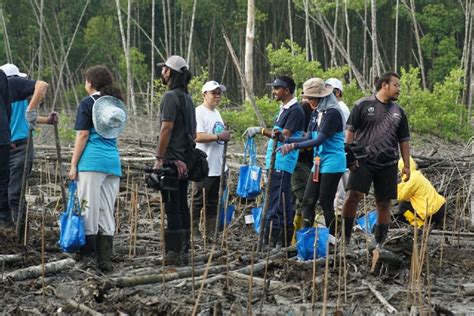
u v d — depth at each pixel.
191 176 9.02
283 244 9.79
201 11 41.66
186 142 8.90
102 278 7.98
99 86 8.84
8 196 10.12
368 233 10.55
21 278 8.24
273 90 9.95
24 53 40.88
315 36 41.78
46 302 7.56
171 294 7.77
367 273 8.56
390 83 9.46
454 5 39.06
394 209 12.10
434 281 8.62
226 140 9.89
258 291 7.88
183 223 9.02
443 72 38.19
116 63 41.72
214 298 7.65
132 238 10.21
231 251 9.72
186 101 8.92
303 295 7.77
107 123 8.64
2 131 9.70
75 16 43.16
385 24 43.16
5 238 9.43
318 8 29.64
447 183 13.73
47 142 22.09
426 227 8.16
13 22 40.06
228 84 45.31
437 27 38.34
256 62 43.91
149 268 8.63
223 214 10.94
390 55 43.66
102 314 7.09
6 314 7.13
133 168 14.70
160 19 45.81
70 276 8.41
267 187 9.27
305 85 9.70
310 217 9.84
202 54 46.06
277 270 8.64
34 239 9.91
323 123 9.52
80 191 8.74
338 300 7.25
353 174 9.58
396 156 9.56
